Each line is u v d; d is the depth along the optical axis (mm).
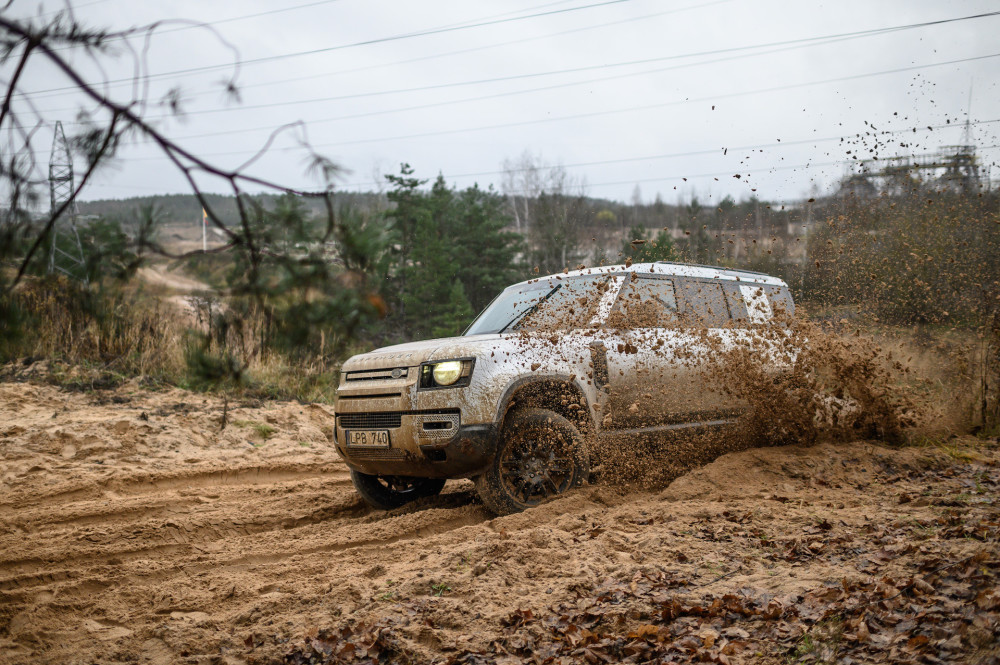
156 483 6762
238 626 3520
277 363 11102
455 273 39469
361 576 4062
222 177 1681
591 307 5809
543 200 57219
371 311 1972
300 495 6434
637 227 39250
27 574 4258
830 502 4980
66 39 1563
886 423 6770
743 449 6285
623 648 2951
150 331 10891
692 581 3576
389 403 5152
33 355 10352
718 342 6148
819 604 3137
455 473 4984
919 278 8008
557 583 3666
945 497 4945
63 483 6367
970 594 2982
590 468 5438
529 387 5164
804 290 8023
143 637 3432
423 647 3102
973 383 7629
